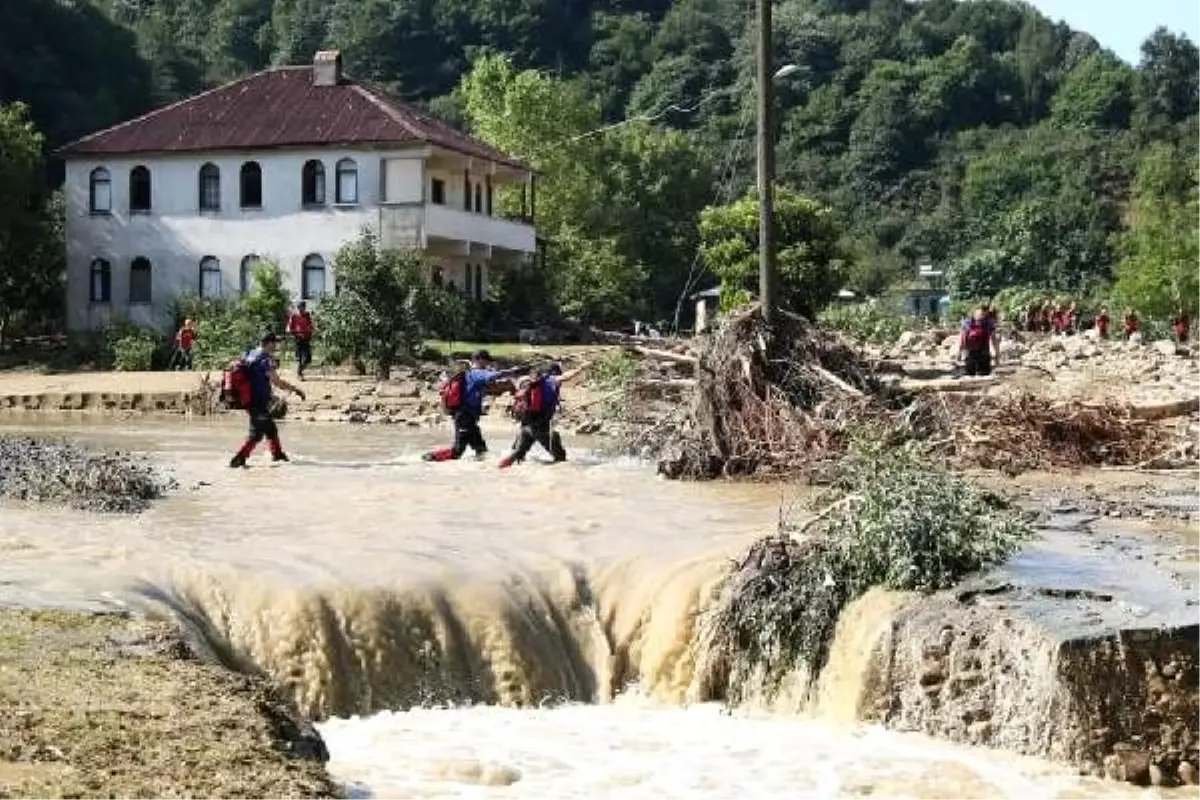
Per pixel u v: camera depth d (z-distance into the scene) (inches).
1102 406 1035.3
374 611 529.0
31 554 577.3
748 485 863.7
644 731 490.6
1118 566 561.3
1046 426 978.1
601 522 705.6
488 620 543.5
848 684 501.0
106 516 693.3
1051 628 453.1
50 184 2859.3
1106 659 441.7
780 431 900.0
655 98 4399.6
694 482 877.8
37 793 300.5
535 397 967.0
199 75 3833.7
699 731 490.0
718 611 547.8
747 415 907.4
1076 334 2220.7
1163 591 509.7
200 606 528.4
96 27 3262.8
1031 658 452.4
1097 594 499.8
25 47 3021.7
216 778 319.0
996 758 450.9
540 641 550.0
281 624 519.8
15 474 780.6
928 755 454.9
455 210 2096.5
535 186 2778.1
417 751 457.7
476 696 532.4
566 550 622.2
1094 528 684.1
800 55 5093.5
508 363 1627.7
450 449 1004.6
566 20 4756.4
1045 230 4060.0
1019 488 851.4
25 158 2121.1
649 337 1198.3
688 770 443.5
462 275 2246.6
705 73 4429.1
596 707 535.5
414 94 4397.1
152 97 3366.1
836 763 449.1
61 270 2245.3
